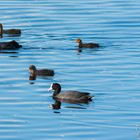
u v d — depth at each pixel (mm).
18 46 48875
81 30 52531
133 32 52156
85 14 56375
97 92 39438
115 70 43375
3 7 58562
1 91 39562
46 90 39938
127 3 59812
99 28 53062
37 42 50250
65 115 36062
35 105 37500
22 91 39656
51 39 50781
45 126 34375
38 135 33250
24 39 51156
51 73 42719
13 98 38406
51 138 32875
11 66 44656
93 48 48344
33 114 36094
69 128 34156
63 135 33250
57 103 38000
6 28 53562
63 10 57500
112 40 50406
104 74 42562
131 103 37500
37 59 46250
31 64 45156
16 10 57625
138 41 50094
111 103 37656
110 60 45594
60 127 34250
